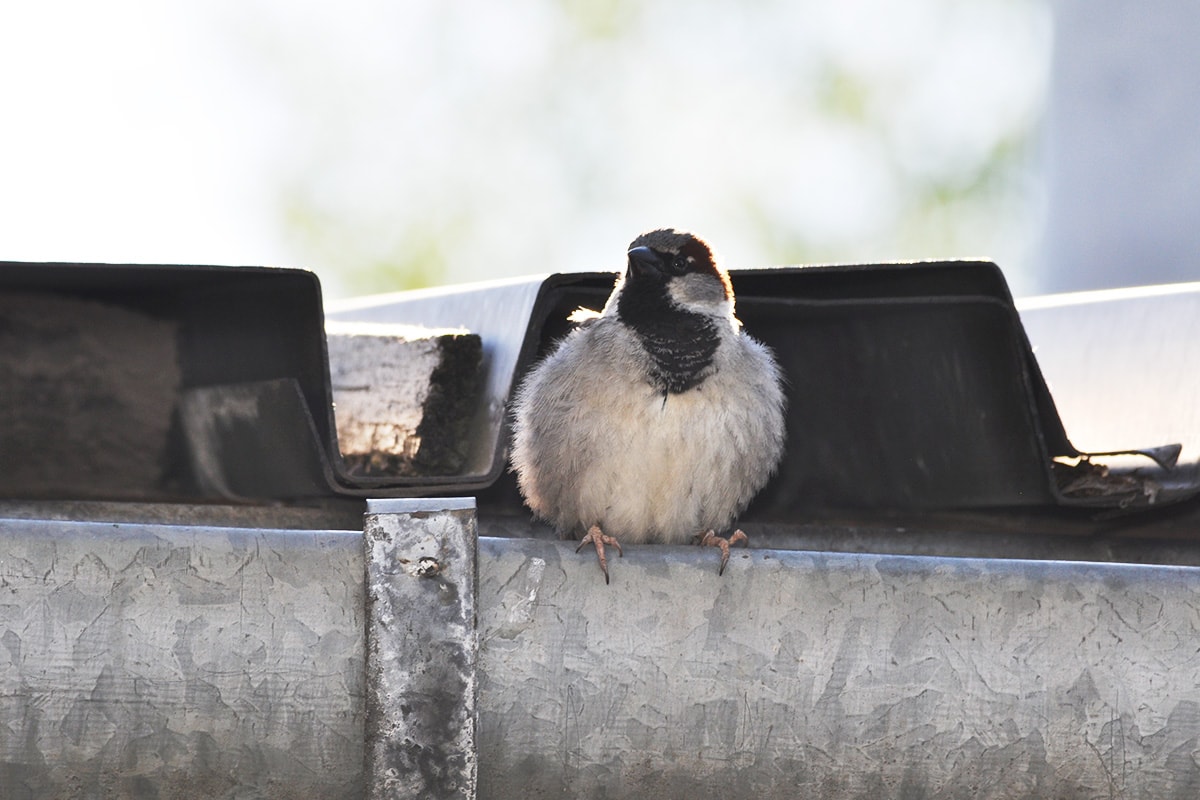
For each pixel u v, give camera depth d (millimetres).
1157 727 4594
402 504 4457
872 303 6109
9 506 5988
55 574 4305
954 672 4598
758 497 7289
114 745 4254
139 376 5891
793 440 6902
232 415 5863
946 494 6512
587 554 4621
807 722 4555
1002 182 19047
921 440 6438
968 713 4578
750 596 4617
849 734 4559
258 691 4328
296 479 5980
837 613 4621
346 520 6293
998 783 4574
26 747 4223
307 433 5727
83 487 5984
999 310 5891
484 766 4449
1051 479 6090
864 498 6789
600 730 4492
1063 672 4613
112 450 5941
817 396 6703
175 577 4352
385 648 4352
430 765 4332
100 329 5828
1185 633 4652
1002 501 6316
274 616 4371
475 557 4453
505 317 7191
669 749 4512
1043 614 4648
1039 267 13477
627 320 7328
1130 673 4625
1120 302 7246
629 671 4523
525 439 7336
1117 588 4688
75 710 4246
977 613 4641
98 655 4273
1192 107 12109
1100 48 12641
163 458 5984
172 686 4293
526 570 4566
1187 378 6664
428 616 4379
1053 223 13070
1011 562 4727
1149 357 6895
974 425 6207
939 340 6152
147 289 5605
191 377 5898
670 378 7238
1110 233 12562
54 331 5820
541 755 4469
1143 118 12359
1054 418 5973
